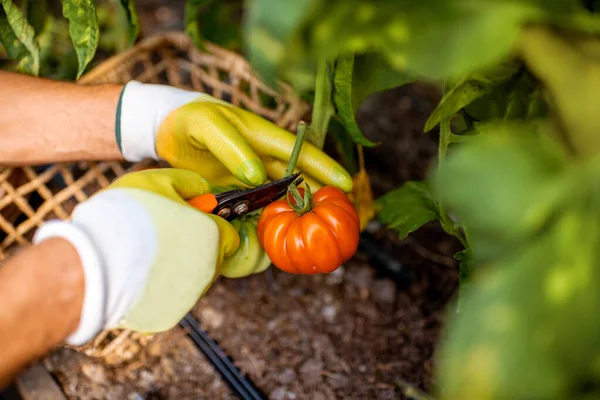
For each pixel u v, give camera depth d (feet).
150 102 2.14
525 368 1.31
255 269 2.19
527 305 1.31
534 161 1.35
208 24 3.14
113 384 2.49
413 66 1.41
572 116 1.39
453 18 1.36
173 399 2.48
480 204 1.36
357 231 2.02
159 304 1.81
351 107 2.17
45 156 2.21
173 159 2.17
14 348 1.59
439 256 2.83
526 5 1.35
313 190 2.18
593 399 1.36
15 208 2.40
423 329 2.62
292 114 2.39
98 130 2.18
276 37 1.34
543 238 1.34
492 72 1.75
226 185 2.26
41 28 2.78
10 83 2.19
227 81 3.20
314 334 2.63
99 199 1.76
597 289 1.32
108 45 3.30
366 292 2.73
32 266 1.61
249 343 2.60
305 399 2.47
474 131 2.03
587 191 1.33
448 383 1.35
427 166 3.18
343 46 1.43
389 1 1.36
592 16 1.41
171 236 1.79
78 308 1.65
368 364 2.54
